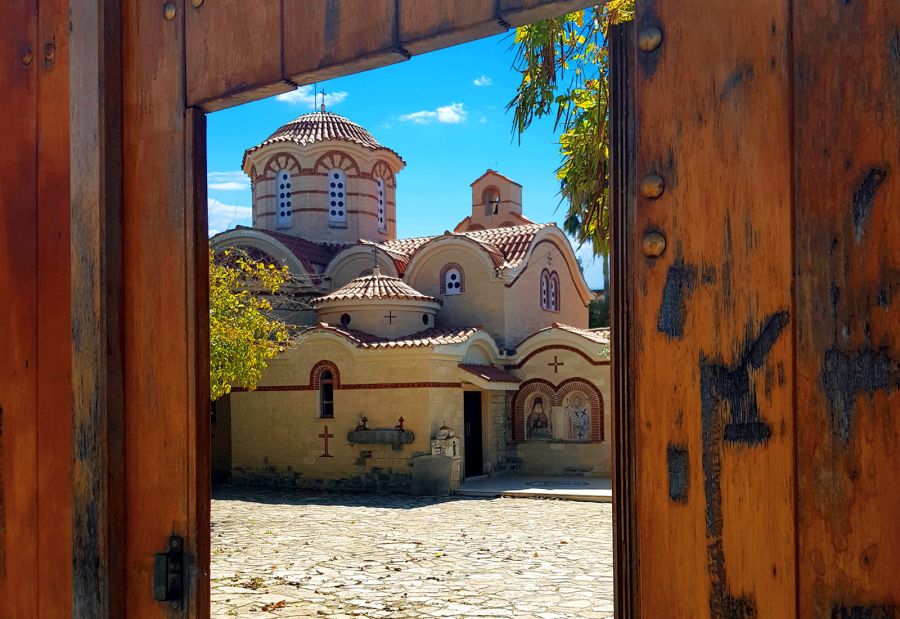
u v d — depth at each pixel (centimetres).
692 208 183
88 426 276
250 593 957
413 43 227
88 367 278
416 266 2550
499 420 2331
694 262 183
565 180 574
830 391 163
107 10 283
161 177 277
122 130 286
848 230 163
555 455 2297
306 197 2830
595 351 2242
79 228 282
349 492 2069
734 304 177
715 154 181
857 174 163
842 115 165
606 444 2228
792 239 170
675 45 188
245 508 1758
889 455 156
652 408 187
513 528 1459
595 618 845
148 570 271
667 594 183
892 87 159
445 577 1046
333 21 242
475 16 214
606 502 1831
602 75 515
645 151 191
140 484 276
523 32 510
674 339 184
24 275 307
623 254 195
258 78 257
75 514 278
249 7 260
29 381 302
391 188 3047
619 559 191
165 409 272
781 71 173
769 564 170
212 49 268
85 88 285
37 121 306
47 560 292
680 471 182
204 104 272
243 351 1620
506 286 2428
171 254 273
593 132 543
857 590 158
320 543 1302
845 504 161
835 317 164
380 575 1059
